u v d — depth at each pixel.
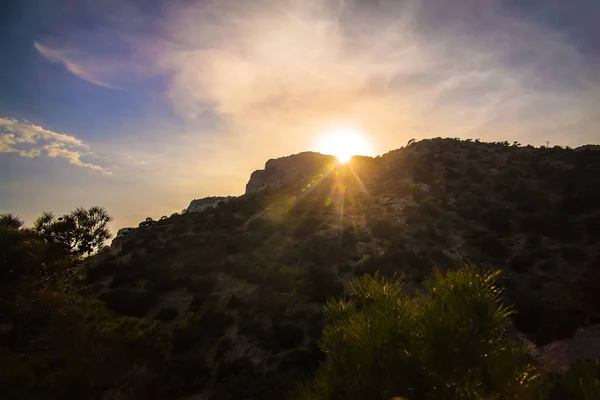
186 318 24.27
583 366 3.50
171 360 19.97
